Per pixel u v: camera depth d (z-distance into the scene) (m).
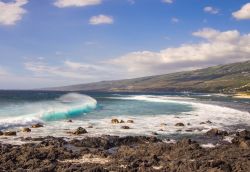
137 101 99.38
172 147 24.19
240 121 47.44
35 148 23.12
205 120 47.75
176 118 49.50
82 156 22.33
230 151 23.05
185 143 24.88
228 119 49.84
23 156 20.48
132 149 23.80
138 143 27.88
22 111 49.16
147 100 106.75
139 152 22.94
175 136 32.50
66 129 35.34
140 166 19.27
